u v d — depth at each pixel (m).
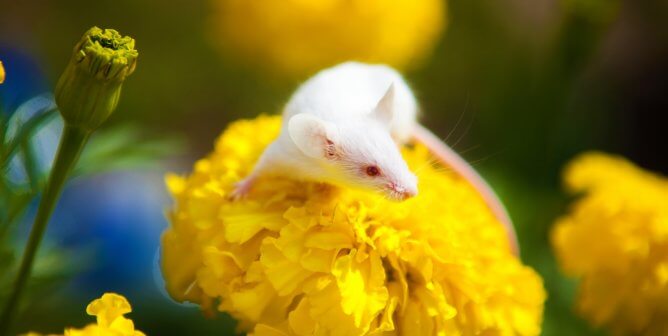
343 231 0.36
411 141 0.44
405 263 0.36
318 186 0.38
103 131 0.58
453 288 0.36
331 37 0.53
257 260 0.36
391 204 0.37
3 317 0.36
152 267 0.51
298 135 0.37
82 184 0.52
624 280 0.42
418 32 0.54
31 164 0.37
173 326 0.49
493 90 0.56
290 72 0.54
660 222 0.42
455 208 0.38
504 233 0.40
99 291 0.50
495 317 0.37
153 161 0.41
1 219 0.38
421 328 0.36
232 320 0.48
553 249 0.49
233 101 0.62
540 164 0.54
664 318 0.42
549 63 0.52
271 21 0.53
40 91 0.52
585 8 0.49
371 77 0.40
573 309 0.46
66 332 0.33
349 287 0.35
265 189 0.38
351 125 0.38
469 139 0.58
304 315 0.35
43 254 0.41
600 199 0.44
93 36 0.34
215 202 0.37
